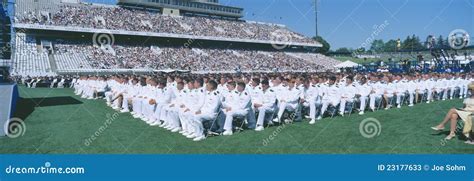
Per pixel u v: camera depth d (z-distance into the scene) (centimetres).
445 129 1006
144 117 1302
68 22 4953
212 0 7438
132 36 5706
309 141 895
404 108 1495
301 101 1187
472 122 823
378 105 1470
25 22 4569
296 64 6462
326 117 1253
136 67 4775
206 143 902
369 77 1469
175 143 912
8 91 1058
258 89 1123
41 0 5156
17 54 4244
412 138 904
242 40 6406
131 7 6506
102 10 5734
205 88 1035
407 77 1620
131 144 909
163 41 6022
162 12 6762
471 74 2019
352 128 1034
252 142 897
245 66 5834
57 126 1162
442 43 3250
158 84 1252
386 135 943
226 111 990
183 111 1025
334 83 1282
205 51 6062
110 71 4375
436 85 1802
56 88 3117
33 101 1933
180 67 5162
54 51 4616
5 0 1688
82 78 2445
